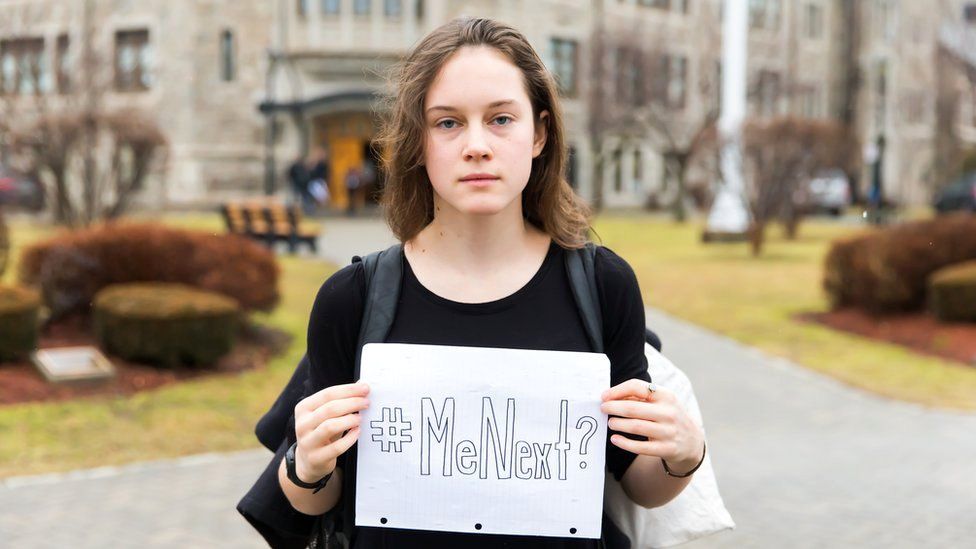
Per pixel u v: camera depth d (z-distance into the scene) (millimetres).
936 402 7930
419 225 1730
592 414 1613
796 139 19594
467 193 1576
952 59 31250
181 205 30609
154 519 5000
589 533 1627
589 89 34969
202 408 7301
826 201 31984
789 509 5199
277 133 31734
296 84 31578
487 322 1646
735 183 21594
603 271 1687
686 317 12078
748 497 5402
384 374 1613
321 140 32250
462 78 1580
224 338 8367
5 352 7875
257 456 6234
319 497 1703
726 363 9477
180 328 8133
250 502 1772
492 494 1627
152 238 9172
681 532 1966
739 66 22578
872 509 5199
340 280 1693
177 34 30750
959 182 30766
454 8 32625
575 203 1773
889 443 6625
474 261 1669
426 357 1613
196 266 9242
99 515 5047
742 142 19516
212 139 31266
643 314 1720
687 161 30844
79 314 9180
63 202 15867
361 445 1628
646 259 18266
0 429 6512
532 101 1651
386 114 1791
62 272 9000
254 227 18391
